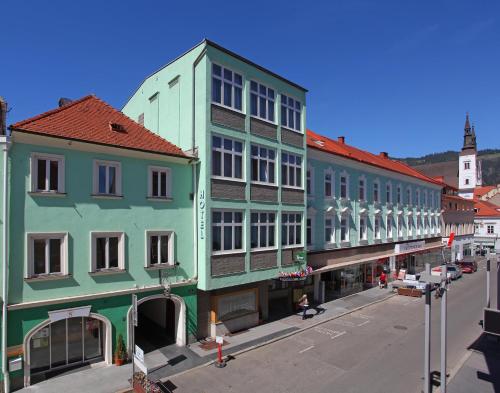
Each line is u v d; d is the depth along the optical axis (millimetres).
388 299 25172
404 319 20328
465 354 15250
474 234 59938
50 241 12305
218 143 16219
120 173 13961
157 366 13562
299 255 19672
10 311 11289
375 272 29875
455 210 47344
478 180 89625
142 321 18516
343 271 26266
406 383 12484
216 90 16188
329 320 19828
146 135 15766
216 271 15812
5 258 11211
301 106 20734
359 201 27406
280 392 11781
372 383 12469
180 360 14102
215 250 15945
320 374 13109
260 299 19422
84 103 15281
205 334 16594
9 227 11367
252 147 17703
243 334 17125
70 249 12586
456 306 23641
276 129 18906
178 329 15711
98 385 11836
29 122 12250
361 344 16219
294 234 19812
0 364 11141
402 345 16172
